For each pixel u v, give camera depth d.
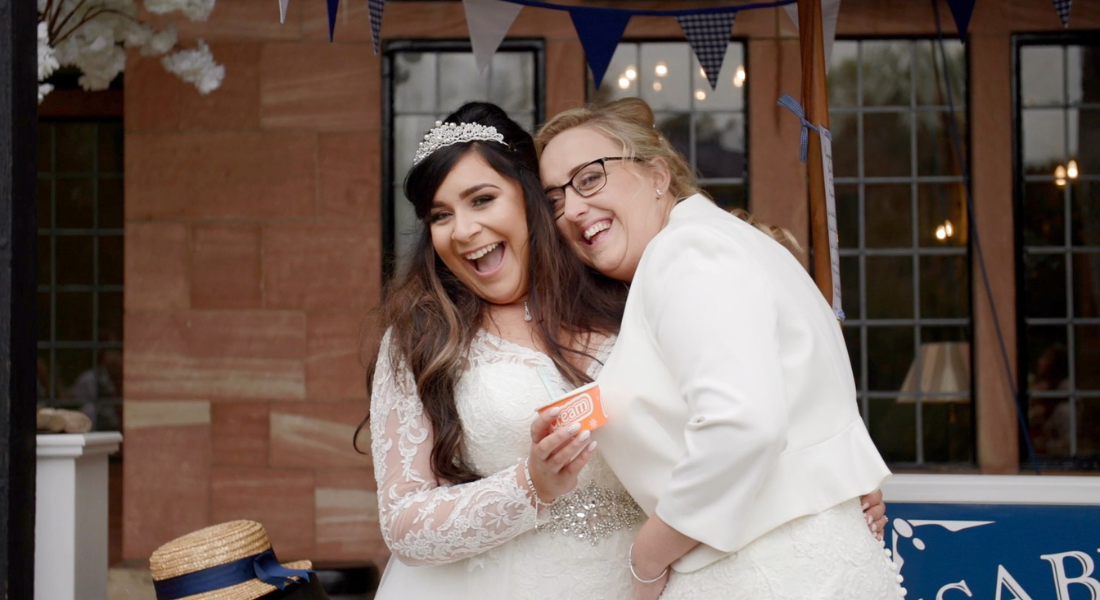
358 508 4.96
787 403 1.74
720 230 1.89
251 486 4.98
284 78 5.00
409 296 2.25
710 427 1.68
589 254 2.27
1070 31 4.88
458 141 2.22
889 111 5.05
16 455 2.32
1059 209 4.98
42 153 7.22
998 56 4.90
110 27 4.07
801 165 4.90
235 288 5.01
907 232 5.04
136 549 4.96
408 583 2.20
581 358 2.26
